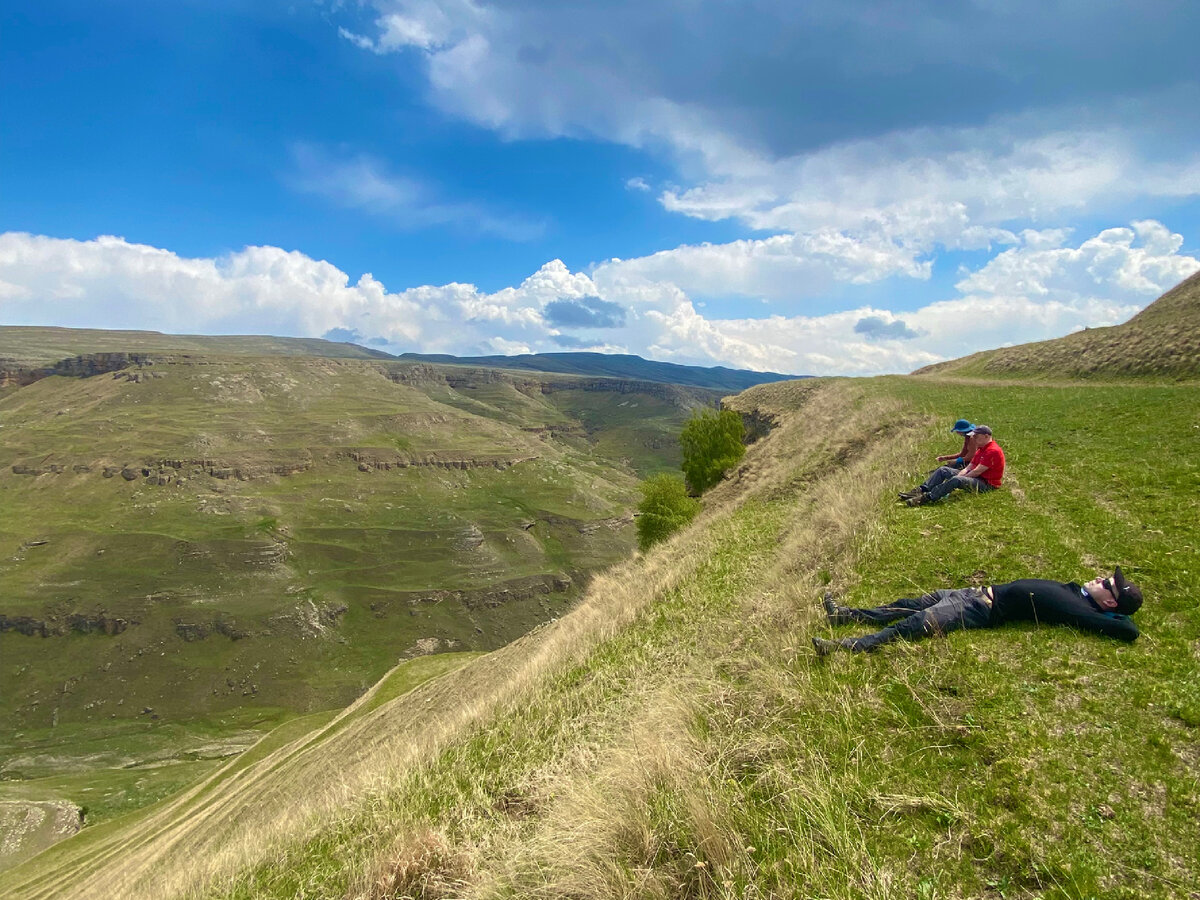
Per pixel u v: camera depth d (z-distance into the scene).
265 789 21.94
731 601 10.28
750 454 38.84
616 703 7.91
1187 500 8.47
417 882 5.64
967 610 5.94
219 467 189.00
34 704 110.44
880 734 4.67
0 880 32.97
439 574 157.12
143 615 128.25
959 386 37.28
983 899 3.15
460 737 9.28
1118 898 2.97
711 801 4.39
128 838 29.44
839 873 3.56
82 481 180.25
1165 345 32.75
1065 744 4.10
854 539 9.62
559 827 5.00
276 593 138.88
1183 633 5.21
